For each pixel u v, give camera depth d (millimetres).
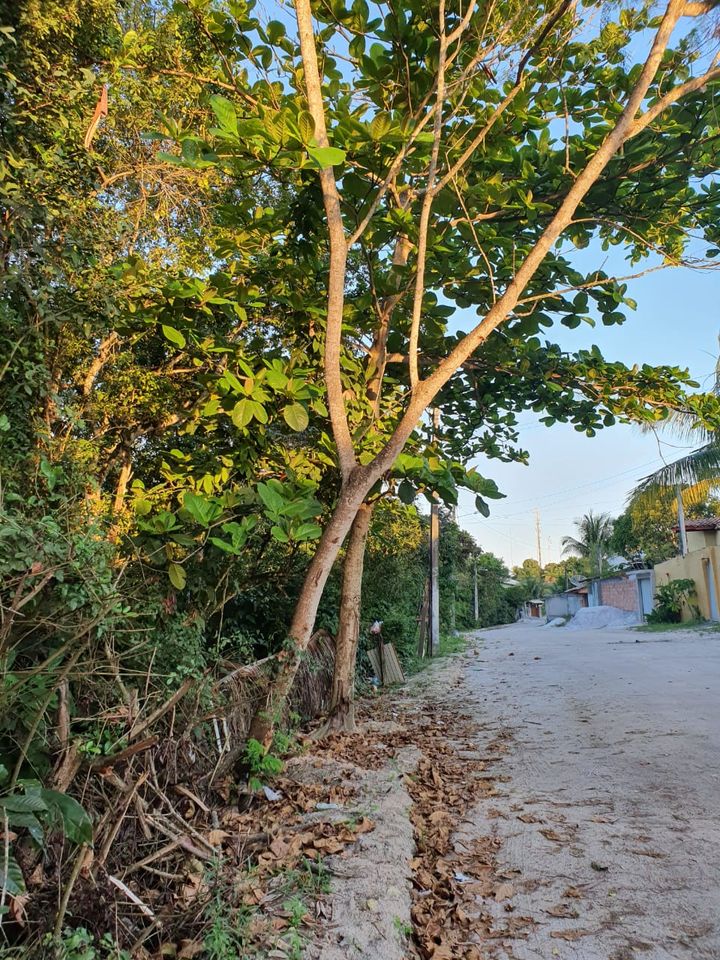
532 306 8414
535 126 7504
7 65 4836
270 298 7645
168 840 4176
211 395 7164
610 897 4121
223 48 6496
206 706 5223
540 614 80062
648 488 20578
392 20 6352
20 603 3225
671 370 9930
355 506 6633
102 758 3641
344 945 3455
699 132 7645
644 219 8492
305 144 4977
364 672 14242
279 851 4598
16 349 4371
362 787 6211
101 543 4000
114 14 6098
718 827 4941
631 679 12234
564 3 5977
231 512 6012
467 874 4652
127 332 6676
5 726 3199
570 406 10805
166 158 5453
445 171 7191
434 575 20875
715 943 3547
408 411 6273
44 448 4672
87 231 5160
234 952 3275
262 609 9648
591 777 6520
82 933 2865
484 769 7270
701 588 27797
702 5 5645
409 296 8312
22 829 3139
